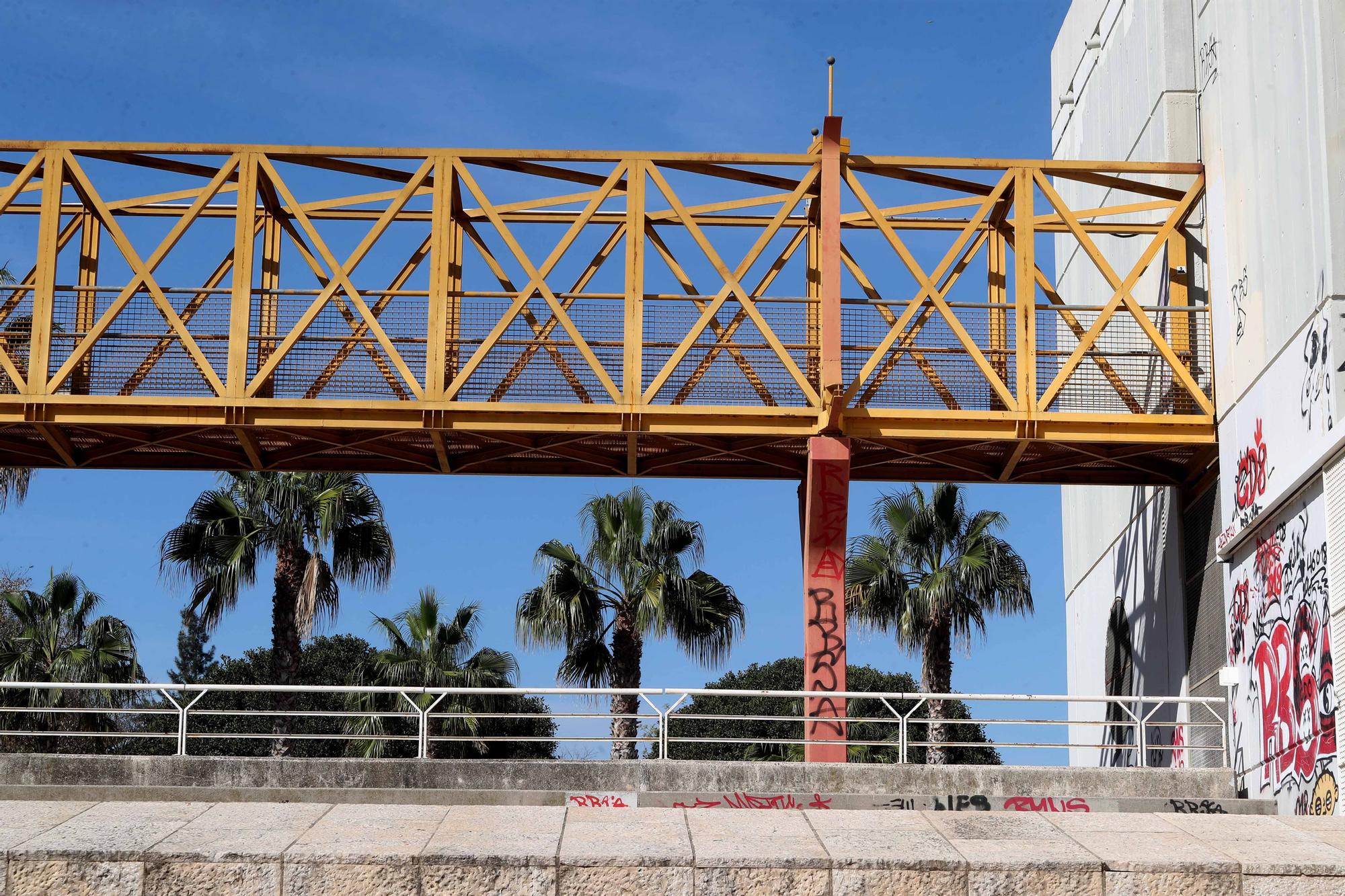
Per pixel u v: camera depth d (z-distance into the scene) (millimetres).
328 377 21391
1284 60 18953
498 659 35000
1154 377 22562
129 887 10836
